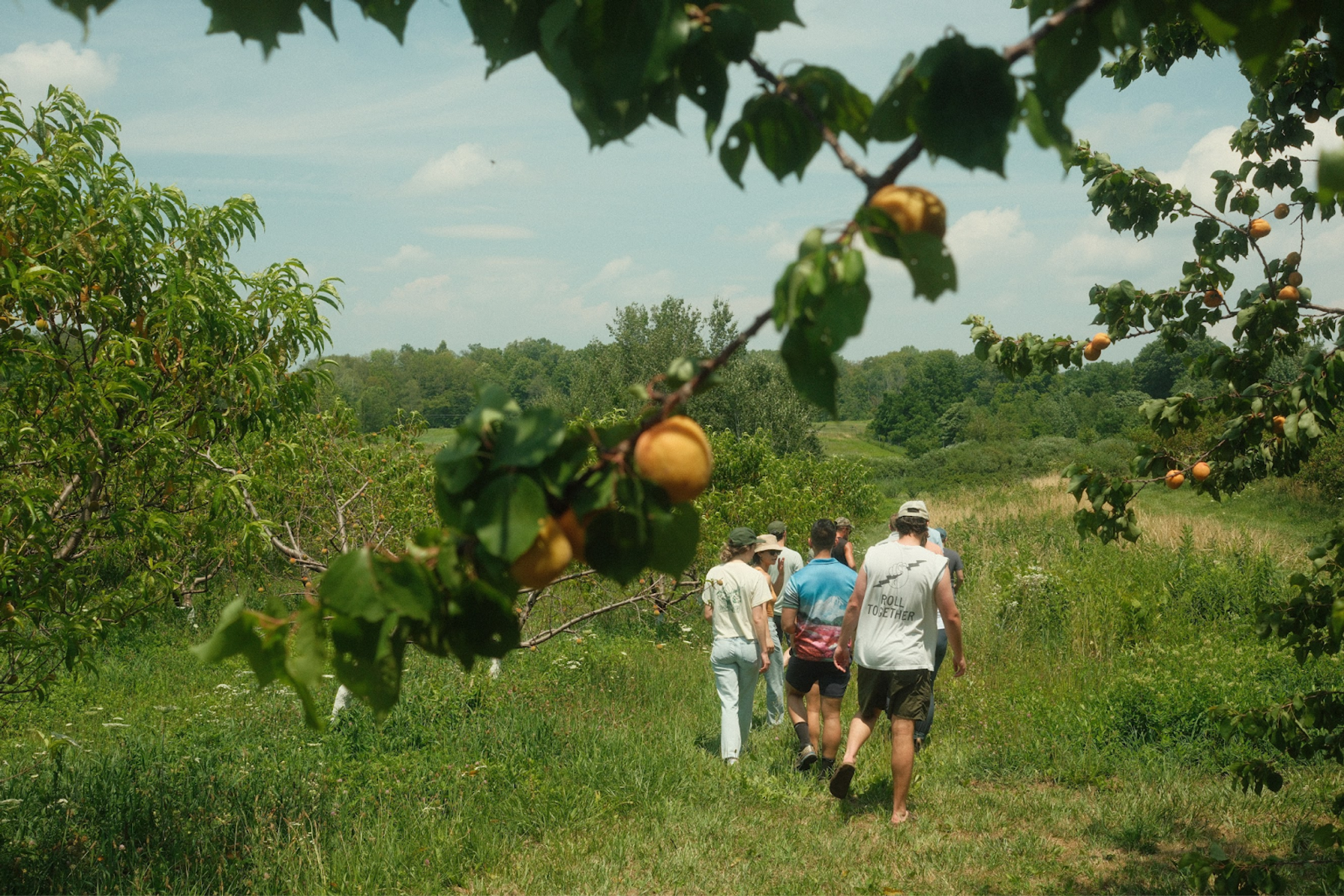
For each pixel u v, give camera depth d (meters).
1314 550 2.83
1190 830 4.96
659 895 4.46
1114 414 80.38
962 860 4.67
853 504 16.53
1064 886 4.30
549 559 0.96
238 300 5.08
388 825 5.16
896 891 4.36
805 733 6.12
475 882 4.65
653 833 5.21
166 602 4.56
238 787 5.65
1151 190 3.88
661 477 0.97
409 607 0.93
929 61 0.98
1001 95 0.97
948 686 7.87
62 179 4.07
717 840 5.07
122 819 5.04
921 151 0.99
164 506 4.84
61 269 4.03
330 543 7.00
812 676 6.09
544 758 6.43
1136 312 3.71
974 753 6.37
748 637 6.45
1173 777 5.68
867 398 155.00
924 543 5.41
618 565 1.03
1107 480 3.35
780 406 27.47
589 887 4.48
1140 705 6.56
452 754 6.50
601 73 0.98
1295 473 3.17
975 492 36.09
